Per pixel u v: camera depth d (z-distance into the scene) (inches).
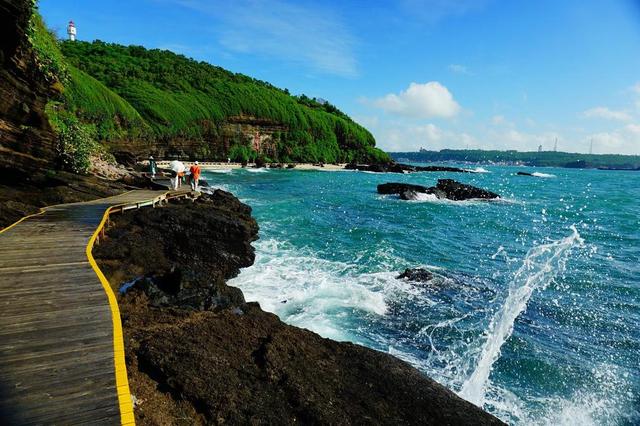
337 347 244.4
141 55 3440.0
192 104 2797.7
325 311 368.5
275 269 491.2
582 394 264.4
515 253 610.5
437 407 199.2
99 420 133.0
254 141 3132.4
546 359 302.7
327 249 601.3
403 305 392.2
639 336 344.5
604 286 457.7
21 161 531.2
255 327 248.2
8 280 251.0
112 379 154.4
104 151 1105.4
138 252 398.6
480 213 1010.1
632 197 1480.1
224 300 277.1
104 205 526.3
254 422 162.4
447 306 394.3
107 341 181.9
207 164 2541.8
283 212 913.5
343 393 196.2
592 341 334.3
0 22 459.8
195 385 176.2
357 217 898.1
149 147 2279.8
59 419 132.0
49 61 586.6
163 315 244.4
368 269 506.0
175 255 446.9
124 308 245.9
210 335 224.2
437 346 314.5
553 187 1950.1
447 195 1330.0
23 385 147.3
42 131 565.3
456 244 666.2
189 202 697.6
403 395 204.5
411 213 983.0
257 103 3225.9
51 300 222.7
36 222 418.3
